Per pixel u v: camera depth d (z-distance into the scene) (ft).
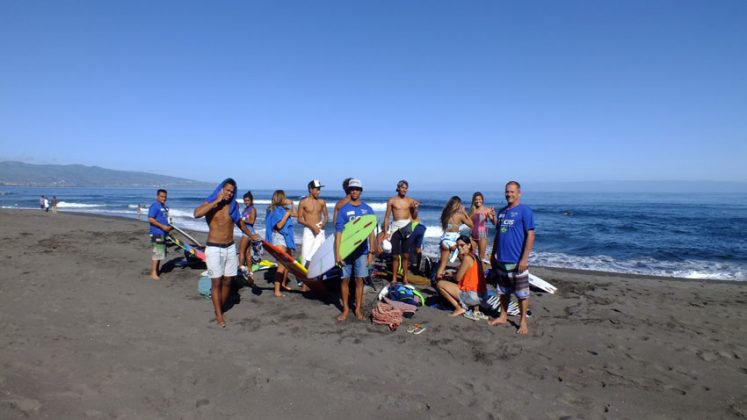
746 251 47.03
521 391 12.41
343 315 18.45
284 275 22.85
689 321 20.13
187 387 11.89
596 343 16.65
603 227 73.46
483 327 18.07
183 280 25.30
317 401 11.39
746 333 18.45
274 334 16.42
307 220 22.54
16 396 10.91
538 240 57.06
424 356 14.75
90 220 70.08
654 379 13.53
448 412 11.07
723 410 11.66
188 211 111.34
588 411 11.38
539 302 23.04
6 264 28.45
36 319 17.31
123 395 11.30
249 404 11.13
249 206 26.63
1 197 223.51
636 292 26.30
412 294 20.90
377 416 10.75
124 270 27.55
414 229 24.68
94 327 16.58
